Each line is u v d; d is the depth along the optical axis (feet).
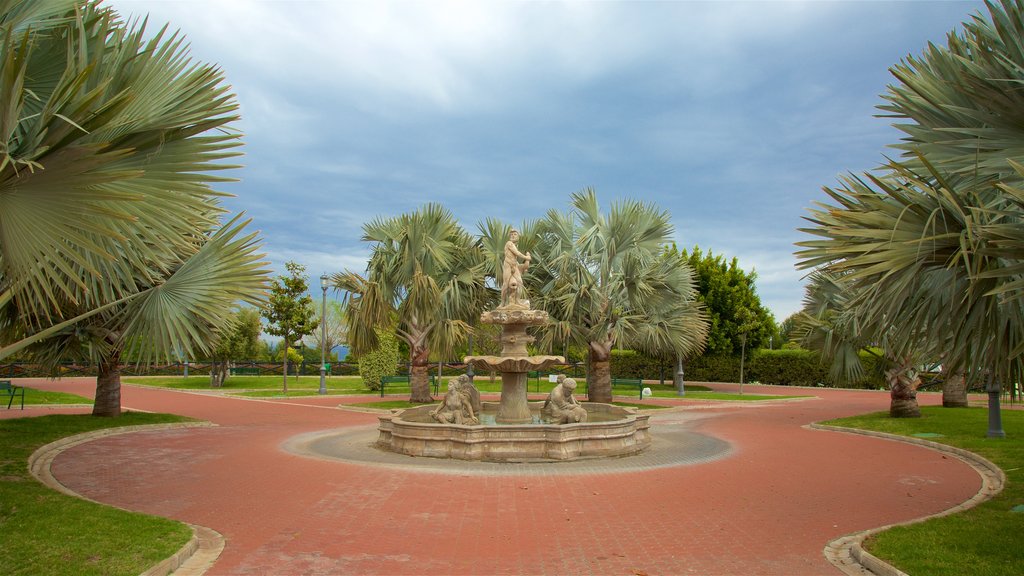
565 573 17.46
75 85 16.52
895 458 36.86
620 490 28.12
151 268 30.01
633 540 20.53
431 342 72.79
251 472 31.78
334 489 27.94
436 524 22.36
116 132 19.30
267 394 87.86
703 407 74.84
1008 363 20.68
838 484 29.43
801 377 112.78
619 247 69.72
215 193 21.50
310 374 140.05
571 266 69.56
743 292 115.34
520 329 44.29
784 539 20.61
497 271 72.59
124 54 20.27
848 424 51.78
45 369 44.57
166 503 25.14
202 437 44.83
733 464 34.91
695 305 76.48
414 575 17.22
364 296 68.44
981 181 20.25
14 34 21.30
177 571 17.38
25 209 17.49
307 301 93.76
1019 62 18.37
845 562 18.35
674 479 30.63
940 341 21.40
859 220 19.42
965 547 18.39
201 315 26.78
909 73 21.15
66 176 16.98
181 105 20.70
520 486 28.91
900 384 53.88
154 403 73.61
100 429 44.62
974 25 20.18
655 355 102.63
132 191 19.98
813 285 55.98
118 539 18.57
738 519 23.11
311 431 49.52
